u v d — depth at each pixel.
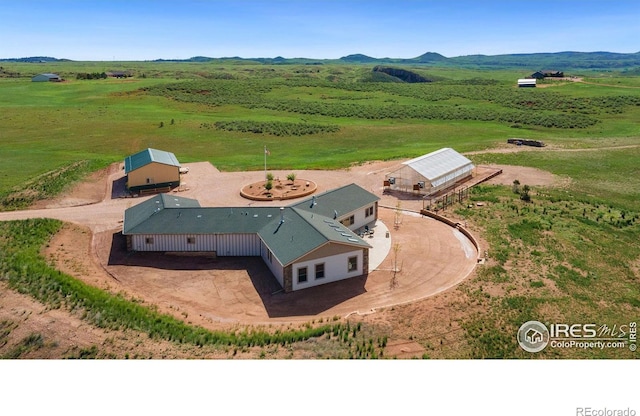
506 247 31.52
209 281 27.83
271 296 26.09
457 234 34.53
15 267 25.77
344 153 64.31
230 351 19.75
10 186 46.50
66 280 24.64
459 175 48.28
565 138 72.38
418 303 23.98
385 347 20.50
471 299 24.66
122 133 74.56
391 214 39.53
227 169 55.28
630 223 36.25
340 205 35.25
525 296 25.28
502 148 63.72
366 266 28.58
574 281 27.33
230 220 31.95
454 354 20.25
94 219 37.22
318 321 22.80
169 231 31.02
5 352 18.75
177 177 47.94
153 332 20.84
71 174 49.53
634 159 56.53
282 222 30.67
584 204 40.62
